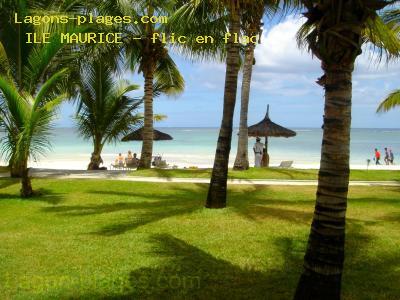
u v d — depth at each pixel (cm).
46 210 1123
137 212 1092
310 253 477
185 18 1395
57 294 570
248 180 1730
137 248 780
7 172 1914
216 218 1019
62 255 740
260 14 1170
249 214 1060
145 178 1742
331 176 462
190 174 1811
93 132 2248
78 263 698
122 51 2042
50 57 1366
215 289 590
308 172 1912
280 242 820
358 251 764
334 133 461
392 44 901
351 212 1116
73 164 3519
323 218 467
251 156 4506
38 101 1198
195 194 1384
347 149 464
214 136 12188
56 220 1013
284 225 955
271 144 8462
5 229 933
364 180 1816
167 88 2372
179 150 6056
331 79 464
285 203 1238
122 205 1191
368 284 607
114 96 2214
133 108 2250
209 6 1288
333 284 464
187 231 902
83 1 1645
